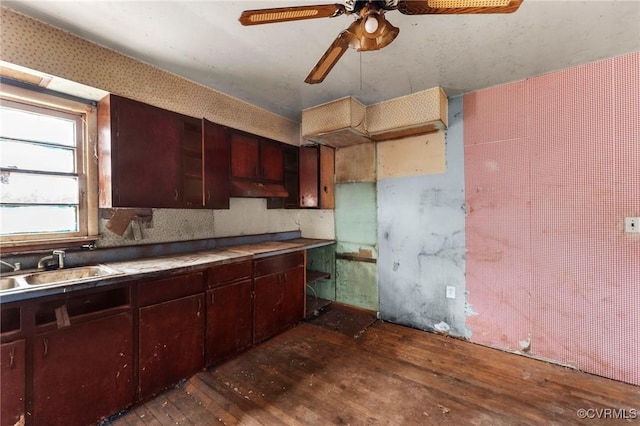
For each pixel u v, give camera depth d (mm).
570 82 2225
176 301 2029
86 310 1726
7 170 1784
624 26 1708
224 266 2357
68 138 2025
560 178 2281
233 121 2816
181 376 2064
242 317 2512
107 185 1977
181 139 2357
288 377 2150
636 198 2002
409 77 2371
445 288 2848
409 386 2043
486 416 1742
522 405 1840
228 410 1805
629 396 1917
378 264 3318
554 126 2295
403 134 2973
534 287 2400
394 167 3174
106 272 1854
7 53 1534
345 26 1699
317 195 3559
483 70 2264
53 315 1585
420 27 1710
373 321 3221
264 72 2299
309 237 3947
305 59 2102
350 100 2738
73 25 1690
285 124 3469
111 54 1949
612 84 2072
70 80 1763
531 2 1502
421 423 1689
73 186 2039
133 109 2049
